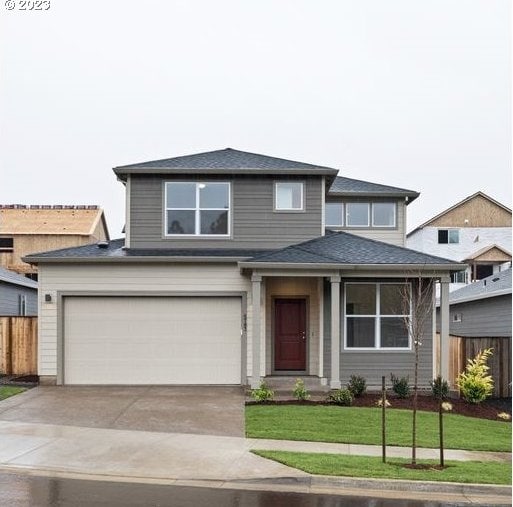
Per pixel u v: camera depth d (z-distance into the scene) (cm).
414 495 741
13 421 1107
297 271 1444
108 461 852
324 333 1541
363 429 1066
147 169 1662
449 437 1031
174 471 808
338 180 2505
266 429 1051
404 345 1538
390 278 1539
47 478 775
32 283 2533
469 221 4338
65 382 1537
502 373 1584
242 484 770
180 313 1560
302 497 720
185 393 1425
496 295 2006
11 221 3397
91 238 3334
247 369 1541
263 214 1691
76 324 1552
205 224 1686
